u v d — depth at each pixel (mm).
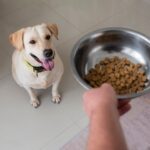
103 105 438
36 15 2020
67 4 2096
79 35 1880
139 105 1511
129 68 1543
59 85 1619
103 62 1567
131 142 1373
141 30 1922
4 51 1781
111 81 1502
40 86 1425
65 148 1378
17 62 1377
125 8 2074
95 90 473
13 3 2105
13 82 1644
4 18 1996
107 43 1558
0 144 1410
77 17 1999
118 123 421
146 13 2041
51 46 1264
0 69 1696
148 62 1531
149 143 1369
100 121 415
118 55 1597
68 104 1545
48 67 1271
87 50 1522
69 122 1479
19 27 1936
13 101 1567
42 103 1551
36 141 1418
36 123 1481
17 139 1427
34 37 1201
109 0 2133
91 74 1523
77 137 1416
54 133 1441
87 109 461
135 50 1561
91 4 2098
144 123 1441
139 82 1493
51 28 1284
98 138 400
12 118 1502
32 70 1309
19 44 1242
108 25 1954
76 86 1615
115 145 391
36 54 1215
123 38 1534
